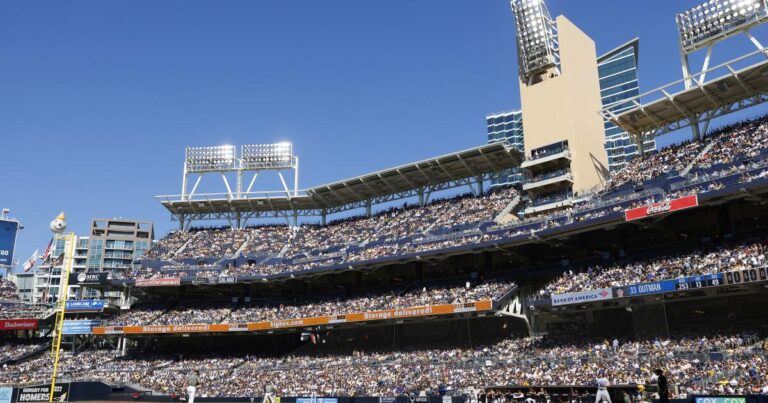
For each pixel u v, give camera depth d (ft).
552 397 140.56
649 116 201.77
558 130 216.13
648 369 137.28
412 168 248.52
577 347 170.19
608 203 179.63
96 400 218.79
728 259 146.30
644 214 156.97
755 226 161.68
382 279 248.32
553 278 199.82
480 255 219.20
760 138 166.61
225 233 297.33
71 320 266.98
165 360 254.68
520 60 231.71
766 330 145.07
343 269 229.25
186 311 261.85
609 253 184.03
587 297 164.04
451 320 219.20
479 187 247.91
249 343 266.16
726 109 188.75
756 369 122.01
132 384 222.69
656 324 166.30
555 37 233.35
